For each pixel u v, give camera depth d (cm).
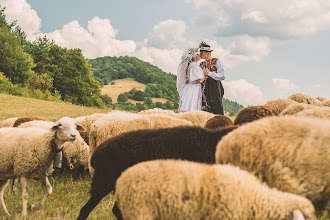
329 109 634
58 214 571
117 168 489
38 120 940
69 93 7012
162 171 334
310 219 316
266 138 389
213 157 495
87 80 7256
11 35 6272
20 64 6094
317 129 376
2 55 5922
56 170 935
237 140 411
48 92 6144
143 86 19288
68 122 659
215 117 697
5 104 3228
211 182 329
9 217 586
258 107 717
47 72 6800
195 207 325
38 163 637
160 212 327
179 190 325
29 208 637
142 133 503
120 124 702
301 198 330
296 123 390
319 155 365
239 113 722
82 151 916
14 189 771
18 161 628
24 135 647
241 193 328
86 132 1003
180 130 503
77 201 675
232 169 354
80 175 915
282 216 323
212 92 956
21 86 6034
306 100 1117
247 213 328
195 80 932
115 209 504
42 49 7344
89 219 541
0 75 5369
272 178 383
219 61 961
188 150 493
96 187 493
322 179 364
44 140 644
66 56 7131
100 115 1021
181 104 964
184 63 977
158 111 936
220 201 324
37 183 825
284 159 377
